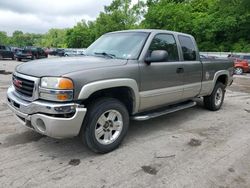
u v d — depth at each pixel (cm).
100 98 389
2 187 307
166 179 336
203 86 597
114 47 476
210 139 478
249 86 1291
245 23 3719
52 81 343
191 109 693
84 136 377
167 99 496
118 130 412
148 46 453
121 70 399
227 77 699
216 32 3962
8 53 2870
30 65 400
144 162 379
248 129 542
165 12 4209
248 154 417
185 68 525
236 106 764
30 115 359
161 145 442
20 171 343
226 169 366
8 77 1233
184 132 511
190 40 572
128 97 429
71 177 333
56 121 340
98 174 342
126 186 318
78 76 350
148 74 441
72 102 347
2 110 611
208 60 614
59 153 398
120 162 376
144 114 467
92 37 6588
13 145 420
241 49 3600
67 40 7500
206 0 4494
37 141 438
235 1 3669
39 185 313
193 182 330
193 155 407
